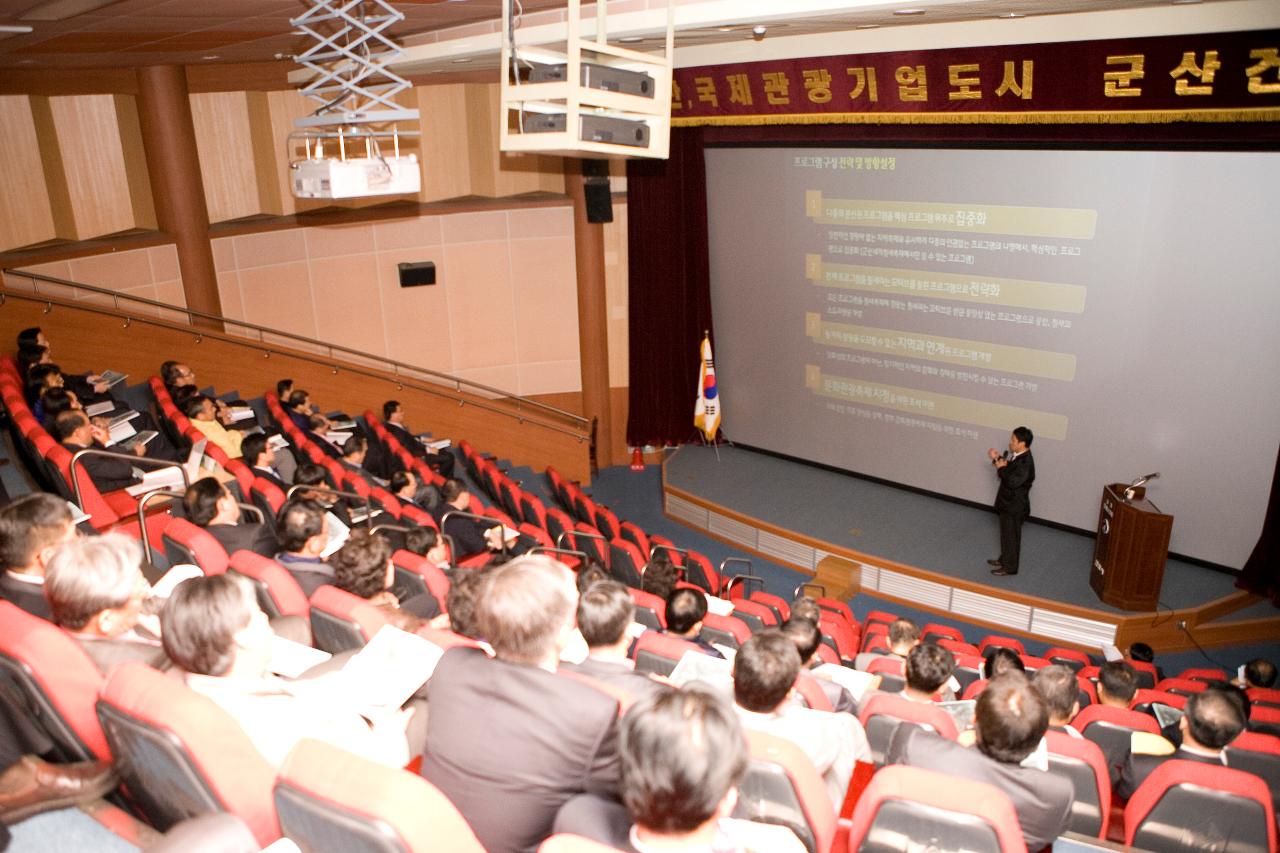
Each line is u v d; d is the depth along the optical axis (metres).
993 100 8.45
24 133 10.35
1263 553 8.90
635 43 7.54
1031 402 10.30
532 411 14.22
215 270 11.52
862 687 4.68
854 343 11.69
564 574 2.12
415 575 4.80
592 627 2.98
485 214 13.33
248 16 6.10
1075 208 9.45
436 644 2.83
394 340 13.21
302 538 4.16
